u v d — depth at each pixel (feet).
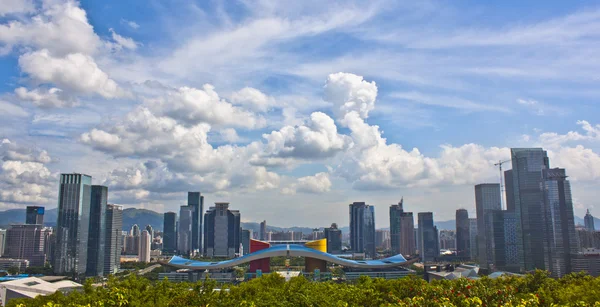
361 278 478.18
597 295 338.13
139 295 377.30
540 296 310.45
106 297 343.46
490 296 292.81
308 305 366.22
